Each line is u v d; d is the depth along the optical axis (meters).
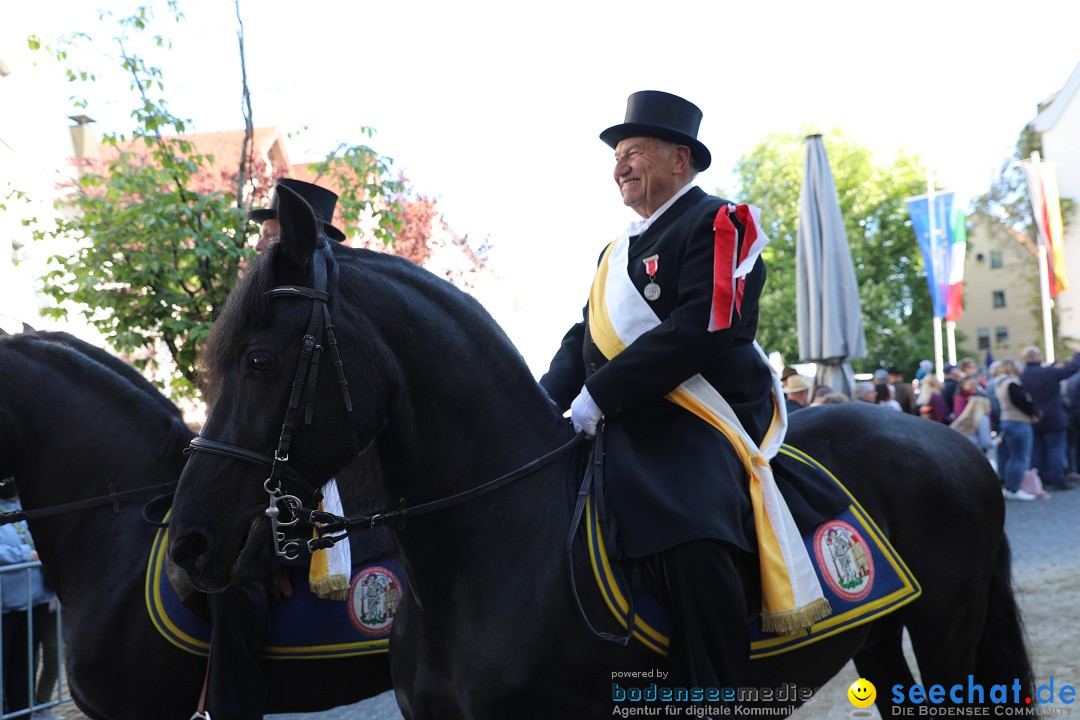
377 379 2.24
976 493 3.07
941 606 2.96
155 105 6.00
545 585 2.36
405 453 2.36
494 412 2.45
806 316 10.80
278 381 2.13
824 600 2.55
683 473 2.45
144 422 3.27
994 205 40.72
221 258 5.94
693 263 2.54
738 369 2.66
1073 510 10.66
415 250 8.60
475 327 2.47
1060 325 38.78
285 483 2.12
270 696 3.19
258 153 7.19
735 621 2.34
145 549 3.12
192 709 3.13
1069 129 38.94
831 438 3.07
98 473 3.19
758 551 2.50
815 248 10.80
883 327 37.94
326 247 2.31
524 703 2.31
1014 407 12.01
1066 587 6.80
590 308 2.77
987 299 59.25
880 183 39.53
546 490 2.47
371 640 3.18
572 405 2.54
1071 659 5.11
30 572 4.98
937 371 23.53
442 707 2.39
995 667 3.13
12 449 3.16
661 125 2.78
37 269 12.85
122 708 3.10
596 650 2.36
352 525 2.28
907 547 2.95
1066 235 38.69
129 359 6.77
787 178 37.66
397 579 3.24
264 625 3.07
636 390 2.46
